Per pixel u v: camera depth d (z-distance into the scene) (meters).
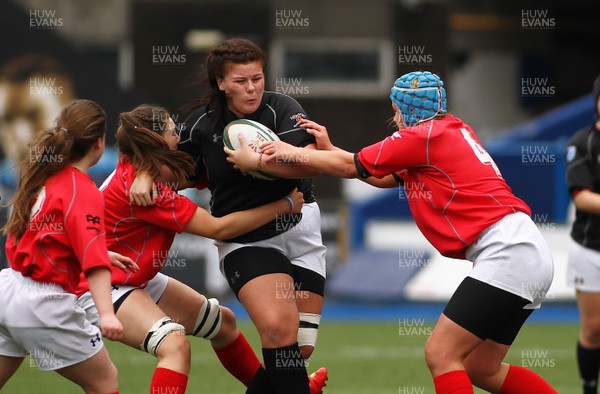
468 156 16.50
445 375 15.91
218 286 45.22
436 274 46.06
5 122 49.34
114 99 50.34
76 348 15.91
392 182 18.34
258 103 17.33
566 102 74.38
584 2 71.81
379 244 47.41
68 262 15.92
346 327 39.78
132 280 17.38
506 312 16.09
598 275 23.61
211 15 61.94
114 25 62.03
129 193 17.14
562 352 32.38
